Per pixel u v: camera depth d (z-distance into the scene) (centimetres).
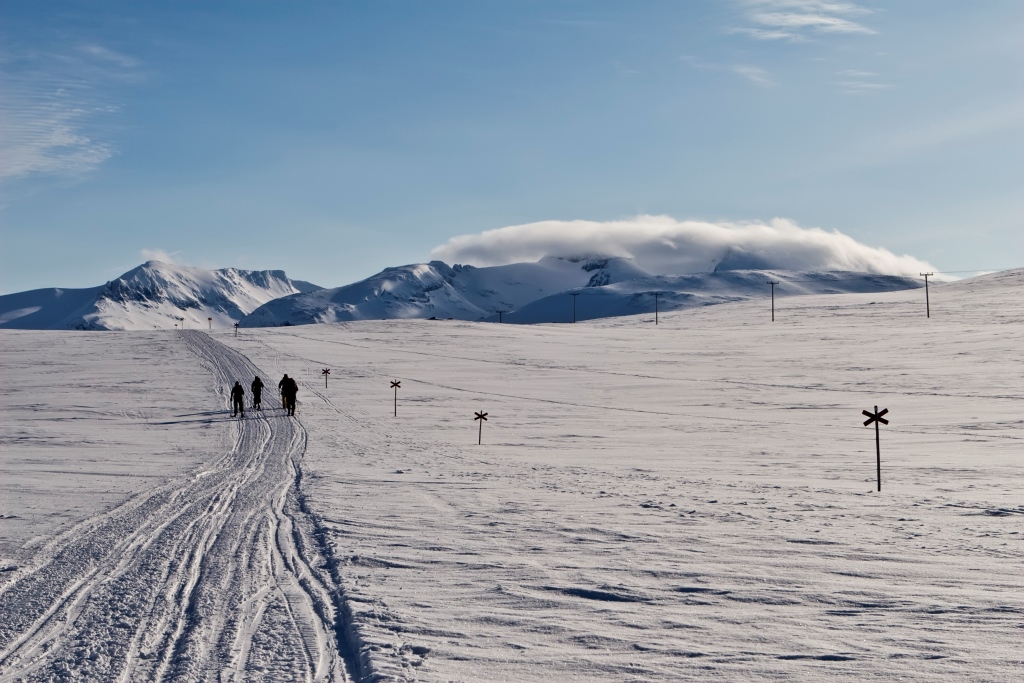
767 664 577
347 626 683
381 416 3812
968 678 544
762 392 4875
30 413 3981
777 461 2275
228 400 4522
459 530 1120
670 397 4741
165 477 1770
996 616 689
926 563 899
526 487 1628
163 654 621
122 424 3450
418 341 8612
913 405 4088
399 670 565
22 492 1516
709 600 752
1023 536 1058
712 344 8000
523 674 561
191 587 819
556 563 908
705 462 2248
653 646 621
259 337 8825
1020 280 13488
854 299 13550
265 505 1359
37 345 7862
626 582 820
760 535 1073
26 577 862
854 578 833
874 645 617
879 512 1280
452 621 688
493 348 7981
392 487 1616
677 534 1083
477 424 3531
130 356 7031
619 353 7462
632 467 2100
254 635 663
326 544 1018
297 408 4116
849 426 3406
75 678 572
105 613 729
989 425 3284
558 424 3566
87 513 1271
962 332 7794
